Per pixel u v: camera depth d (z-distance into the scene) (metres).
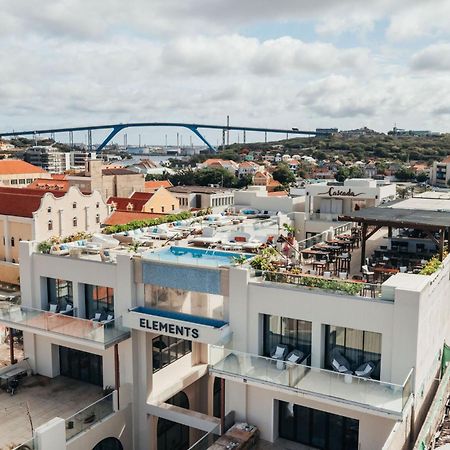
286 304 21.55
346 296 20.27
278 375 20.50
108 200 81.12
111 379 26.77
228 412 23.36
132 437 26.19
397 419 18.11
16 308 27.27
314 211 41.88
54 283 28.08
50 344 28.30
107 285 25.98
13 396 26.62
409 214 27.80
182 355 28.67
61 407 25.72
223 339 22.48
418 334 19.02
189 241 29.73
